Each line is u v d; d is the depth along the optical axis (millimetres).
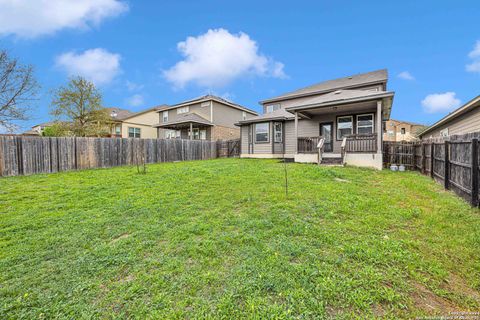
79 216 4180
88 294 2129
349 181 6816
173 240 3129
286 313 1788
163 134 25719
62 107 18250
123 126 25219
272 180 6777
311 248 2787
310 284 2109
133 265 2568
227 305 1901
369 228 3359
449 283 2174
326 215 3873
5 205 4844
